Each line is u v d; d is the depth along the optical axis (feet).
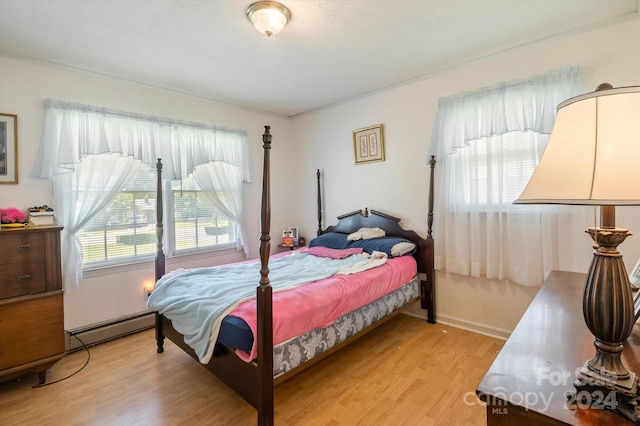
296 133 14.70
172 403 6.41
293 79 10.28
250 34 7.44
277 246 14.26
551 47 7.93
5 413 6.12
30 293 6.96
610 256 2.55
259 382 5.13
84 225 9.00
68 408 6.26
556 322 3.88
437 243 10.04
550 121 7.72
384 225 11.38
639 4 6.57
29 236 6.96
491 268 8.88
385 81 10.64
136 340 9.41
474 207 9.11
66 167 8.55
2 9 6.24
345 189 12.80
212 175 11.84
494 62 8.81
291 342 5.80
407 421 5.78
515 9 6.72
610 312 2.47
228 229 12.64
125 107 9.87
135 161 9.91
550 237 7.92
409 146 10.77
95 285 9.30
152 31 7.22
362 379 7.15
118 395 6.66
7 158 7.91
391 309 8.80
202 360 5.65
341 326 6.99
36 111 8.34
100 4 6.17
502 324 9.05
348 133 12.55
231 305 5.87
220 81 10.29
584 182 2.42
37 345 6.97
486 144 8.88
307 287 6.81
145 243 10.43
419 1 6.35
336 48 8.25
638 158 2.32
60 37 7.36
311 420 5.84
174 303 6.71
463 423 5.72
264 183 5.39
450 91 9.69
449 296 10.08
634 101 2.43
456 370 7.45
